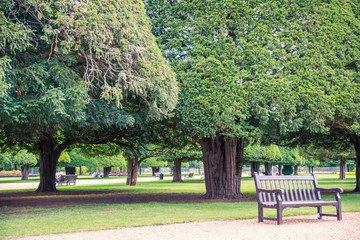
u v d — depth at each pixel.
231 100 13.16
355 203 13.65
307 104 13.61
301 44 14.27
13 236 7.18
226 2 14.41
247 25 14.42
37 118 9.63
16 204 14.72
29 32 8.71
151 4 15.44
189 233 7.29
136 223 8.70
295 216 9.91
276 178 9.07
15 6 9.46
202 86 13.35
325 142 23.03
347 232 7.18
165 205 13.35
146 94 11.30
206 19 14.47
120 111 12.75
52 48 9.59
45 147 24.36
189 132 14.90
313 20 14.67
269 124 14.49
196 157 42.31
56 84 10.34
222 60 13.95
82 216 10.20
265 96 13.22
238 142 17.48
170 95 11.63
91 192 22.80
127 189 25.48
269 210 11.27
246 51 13.93
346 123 15.36
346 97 14.09
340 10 15.45
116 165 62.06
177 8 15.01
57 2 8.99
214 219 9.30
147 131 18.00
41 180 24.25
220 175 16.81
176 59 14.33
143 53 10.97
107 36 9.56
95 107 11.75
